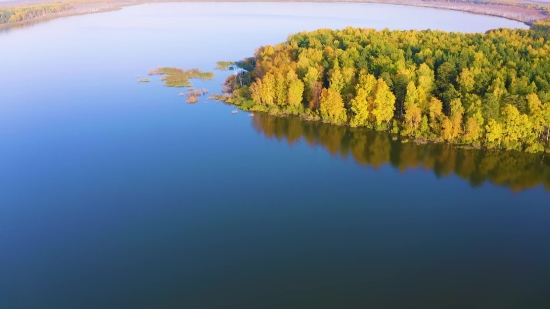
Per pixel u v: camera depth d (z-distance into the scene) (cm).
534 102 9850
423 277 6738
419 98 11225
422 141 10981
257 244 7556
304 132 12075
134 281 6762
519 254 7150
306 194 9044
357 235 7731
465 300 6278
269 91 13512
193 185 9400
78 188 9306
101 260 7212
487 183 9256
